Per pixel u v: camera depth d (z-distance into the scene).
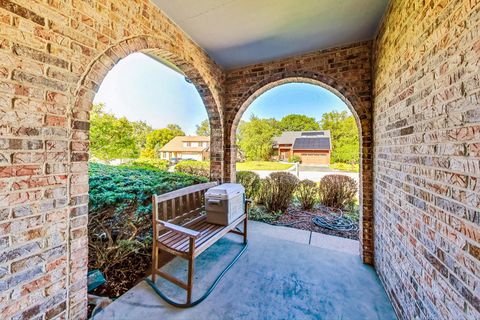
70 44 1.36
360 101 2.56
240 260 2.37
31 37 1.17
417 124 1.31
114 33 1.66
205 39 2.67
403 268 1.49
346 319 1.55
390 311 1.63
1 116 1.06
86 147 1.45
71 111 1.37
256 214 4.14
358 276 2.08
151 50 2.16
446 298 1.00
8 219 1.09
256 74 3.35
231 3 2.04
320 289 1.88
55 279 1.29
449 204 0.99
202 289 1.85
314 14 2.17
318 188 4.89
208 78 3.09
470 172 0.85
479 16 0.81
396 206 1.64
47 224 1.25
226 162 3.54
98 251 2.05
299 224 3.66
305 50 2.90
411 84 1.39
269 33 2.53
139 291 1.82
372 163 2.37
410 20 1.42
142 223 2.37
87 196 1.46
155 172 4.05
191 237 1.65
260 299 1.74
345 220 3.84
